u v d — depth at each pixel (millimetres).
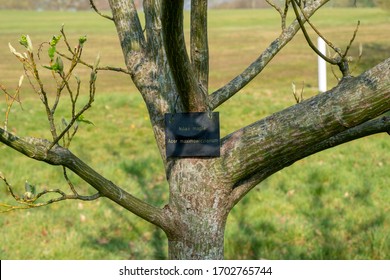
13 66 18000
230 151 1889
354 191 6027
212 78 15539
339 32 24125
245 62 18453
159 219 1955
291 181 6293
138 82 2119
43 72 15445
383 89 1604
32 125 9219
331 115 1678
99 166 6941
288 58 18156
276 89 12812
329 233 5133
